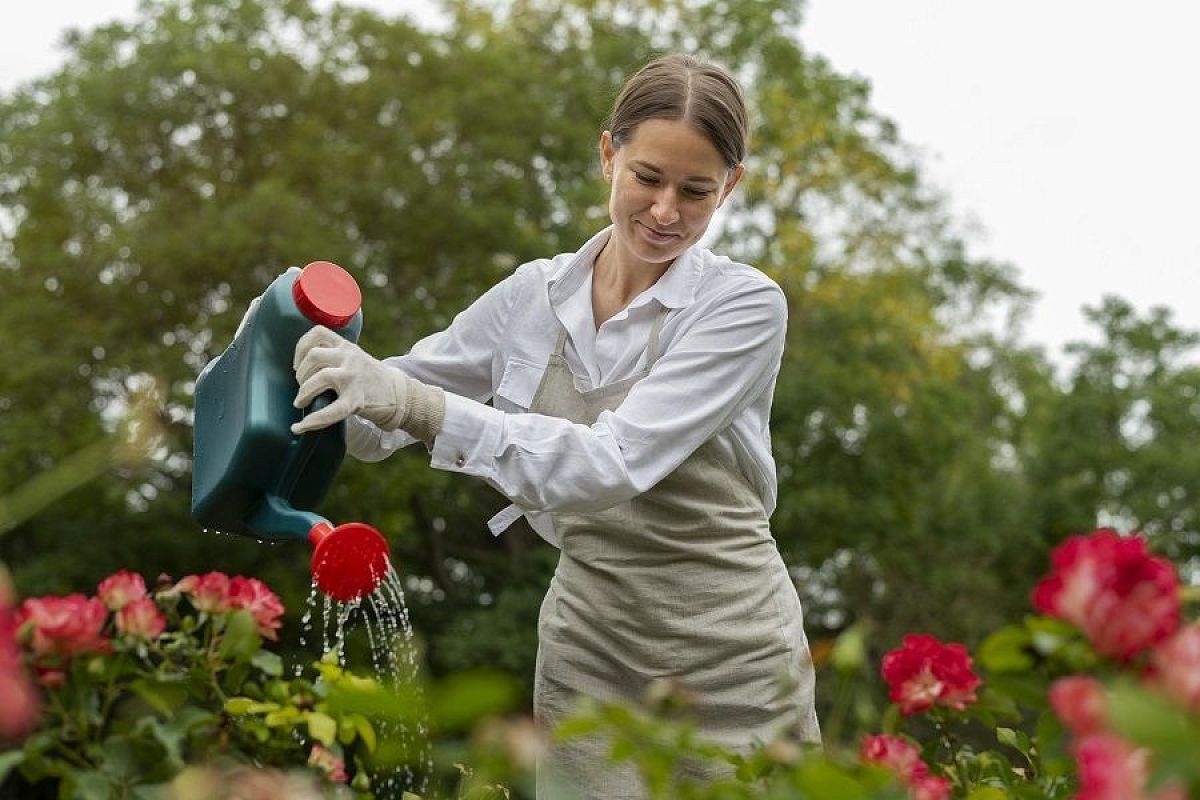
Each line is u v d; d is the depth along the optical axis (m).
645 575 3.35
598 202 19.67
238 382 3.06
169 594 3.09
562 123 20.02
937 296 26.38
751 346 3.29
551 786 1.78
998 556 22.52
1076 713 1.66
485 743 1.76
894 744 2.64
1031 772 3.16
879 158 23.27
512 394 3.42
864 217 23.77
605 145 3.46
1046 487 23.31
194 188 19.81
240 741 3.03
